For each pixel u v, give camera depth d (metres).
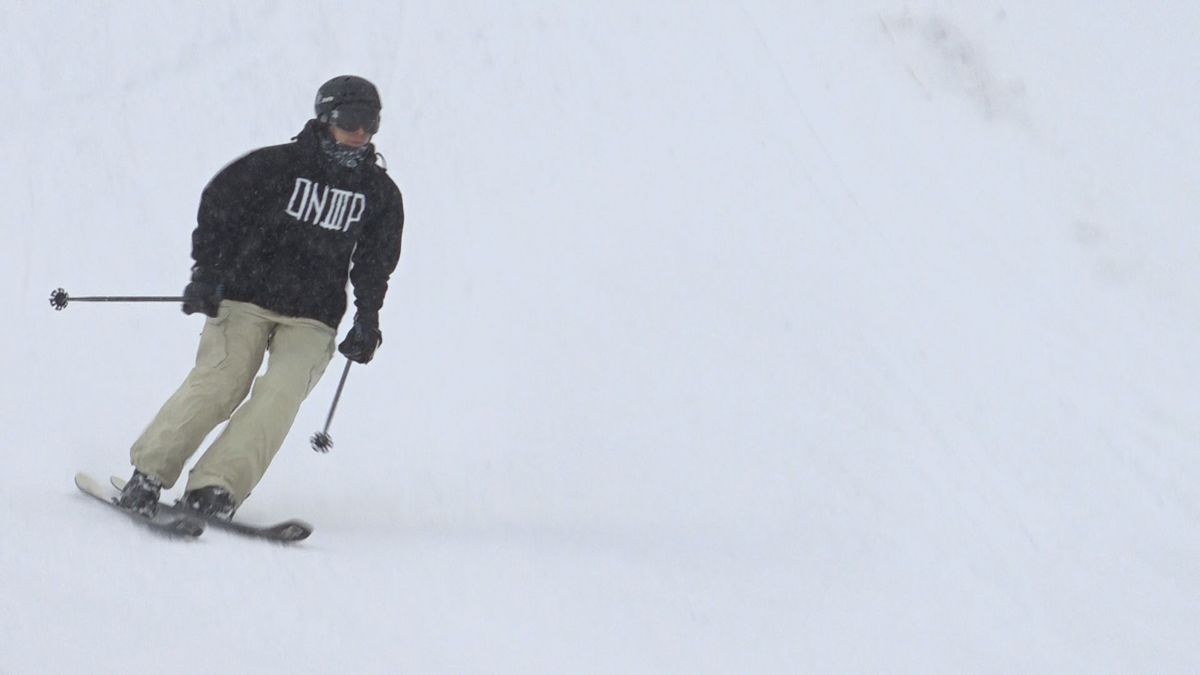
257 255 18.31
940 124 42.00
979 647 17.48
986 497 25.50
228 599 12.86
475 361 28.20
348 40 38.50
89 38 35.94
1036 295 35.47
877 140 40.41
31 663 9.78
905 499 24.58
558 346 29.02
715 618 16.20
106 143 33.12
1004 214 38.75
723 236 34.56
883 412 28.23
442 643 13.07
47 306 27.42
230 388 17.88
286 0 38.88
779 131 39.50
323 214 18.31
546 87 38.94
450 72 38.53
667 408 27.02
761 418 27.06
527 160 36.16
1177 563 23.83
